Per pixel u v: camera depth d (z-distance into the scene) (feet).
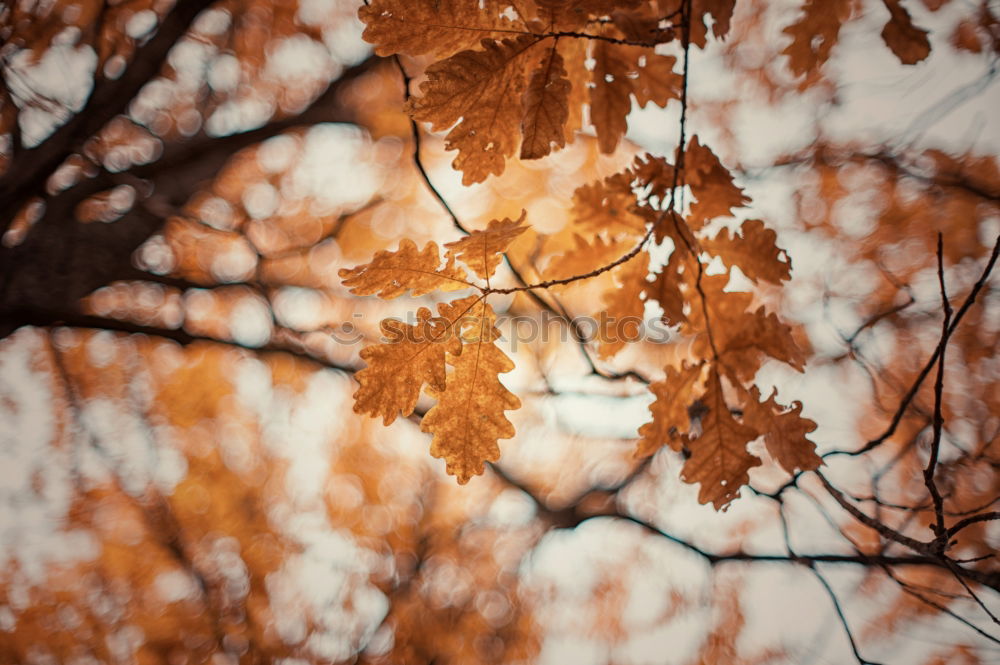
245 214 18.38
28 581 18.63
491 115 3.75
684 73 3.97
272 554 20.95
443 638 21.39
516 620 21.90
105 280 15.65
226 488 20.94
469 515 23.03
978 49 13.96
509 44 3.65
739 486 4.29
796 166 17.33
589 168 17.76
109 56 14.69
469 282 3.83
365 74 17.16
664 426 4.34
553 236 17.78
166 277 17.26
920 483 13.87
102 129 15.74
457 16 3.59
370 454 22.30
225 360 20.30
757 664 19.38
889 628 16.11
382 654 20.83
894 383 15.25
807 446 4.25
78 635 18.38
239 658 19.61
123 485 20.01
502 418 3.86
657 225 4.05
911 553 12.12
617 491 22.13
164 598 19.80
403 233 19.11
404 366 3.80
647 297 4.21
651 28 3.88
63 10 13.83
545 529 22.98
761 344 4.33
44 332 18.61
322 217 19.01
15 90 13.82
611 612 21.81
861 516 4.85
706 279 4.42
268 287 19.52
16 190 14.34
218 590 20.27
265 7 15.93
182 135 16.58
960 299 15.38
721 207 4.36
